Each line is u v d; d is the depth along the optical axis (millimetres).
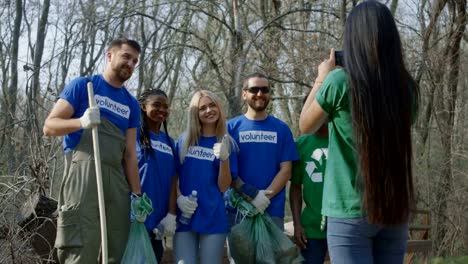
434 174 12969
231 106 11930
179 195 4844
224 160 4715
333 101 2922
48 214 5309
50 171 6320
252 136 4980
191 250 4734
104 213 3971
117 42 4406
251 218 4738
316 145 4961
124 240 4277
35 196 5461
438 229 12555
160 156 4805
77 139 4191
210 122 4875
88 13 13383
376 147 2762
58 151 6109
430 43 13570
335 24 12820
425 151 13297
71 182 4164
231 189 4918
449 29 13617
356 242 2879
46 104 7867
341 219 2896
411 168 2830
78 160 4172
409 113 2848
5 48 20719
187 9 12406
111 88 4383
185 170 4875
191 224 4734
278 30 12367
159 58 12719
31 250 5402
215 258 4699
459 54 13602
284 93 13297
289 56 12031
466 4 13781
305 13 13039
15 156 7211
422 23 13156
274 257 4641
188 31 12289
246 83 5055
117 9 12547
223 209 4805
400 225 2867
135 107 4512
